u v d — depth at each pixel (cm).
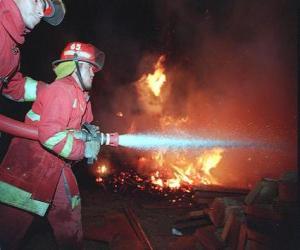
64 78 249
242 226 321
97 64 261
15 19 225
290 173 312
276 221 294
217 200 399
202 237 362
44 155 243
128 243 364
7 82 258
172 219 447
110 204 499
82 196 526
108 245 367
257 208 311
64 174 259
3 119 235
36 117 248
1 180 236
